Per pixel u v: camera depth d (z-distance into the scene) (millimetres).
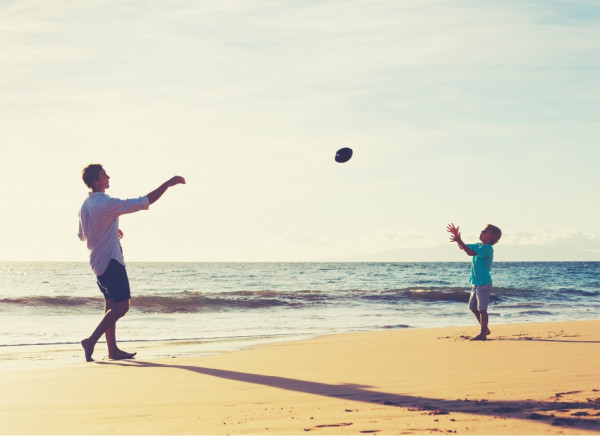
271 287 41688
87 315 15930
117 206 6773
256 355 7086
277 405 3984
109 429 3311
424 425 3225
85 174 7051
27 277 59844
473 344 7945
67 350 8289
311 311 17672
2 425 3457
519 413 3504
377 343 8383
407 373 5422
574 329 10211
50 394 4512
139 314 16281
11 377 5383
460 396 4184
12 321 13977
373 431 3104
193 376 5418
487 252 8703
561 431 3010
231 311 17516
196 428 3293
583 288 39156
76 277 59656
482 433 3006
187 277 60562
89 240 6938
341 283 47750
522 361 6145
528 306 20109
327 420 3434
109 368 6039
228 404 4059
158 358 7125
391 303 20906
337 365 6086
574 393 4219
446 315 16328
